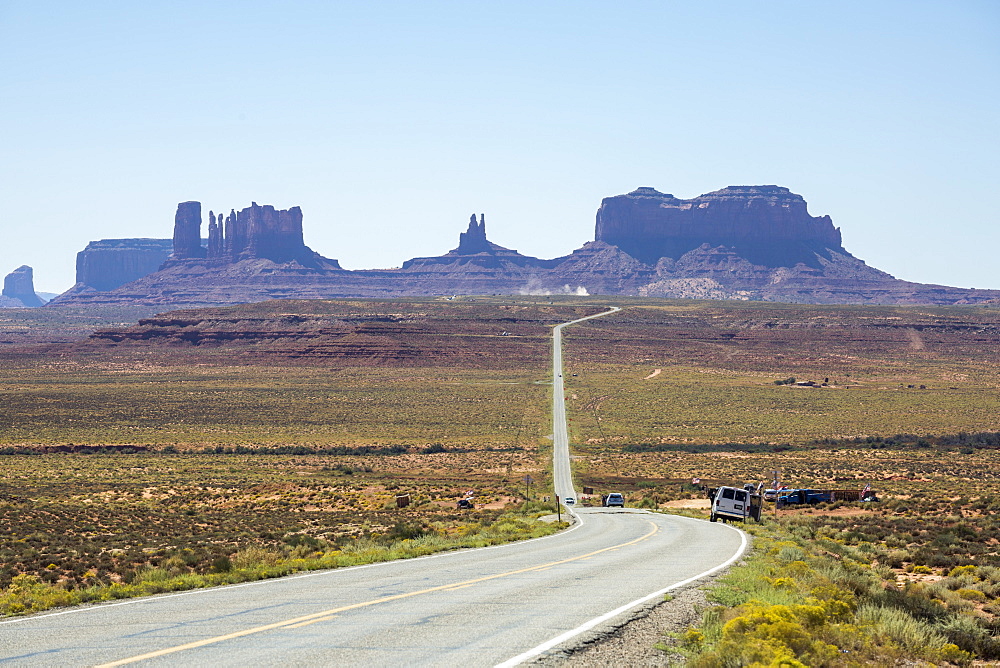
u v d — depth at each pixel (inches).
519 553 2132.1
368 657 918.4
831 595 1381.6
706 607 1247.5
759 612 1101.7
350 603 1270.9
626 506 5398.6
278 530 4114.2
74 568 2679.6
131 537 3777.1
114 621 1123.9
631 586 1473.9
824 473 7283.5
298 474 7746.1
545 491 6530.5
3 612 1226.6
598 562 1893.5
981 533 3161.9
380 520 4552.2
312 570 1786.4
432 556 2065.7
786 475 7204.7
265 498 6072.8
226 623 1107.3
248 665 878.4
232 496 6146.7
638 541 2513.5
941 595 1699.1
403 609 1219.9
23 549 3319.4
